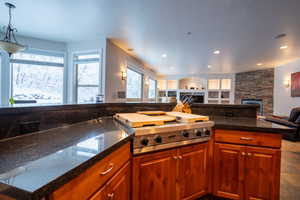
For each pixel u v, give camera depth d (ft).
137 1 7.39
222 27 9.81
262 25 9.39
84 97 14.01
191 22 9.31
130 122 4.27
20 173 1.76
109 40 12.87
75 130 3.95
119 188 3.33
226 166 5.26
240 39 11.65
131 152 3.86
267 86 22.09
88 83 13.88
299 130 13.00
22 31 11.53
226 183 5.26
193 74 27.63
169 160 4.51
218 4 7.40
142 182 4.04
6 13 8.89
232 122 5.65
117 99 14.40
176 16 8.67
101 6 7.95
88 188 2.34
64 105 4.39
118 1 7.44
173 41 12.49
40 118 3.69
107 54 12.71
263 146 4.90
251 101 23.56
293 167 8.49
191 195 5.01
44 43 13.25
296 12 7.93
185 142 4.72
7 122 3.03
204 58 17.33
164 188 4.43
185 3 7.41
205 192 5.37
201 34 10.98
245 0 7.02
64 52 13.89
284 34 10.66
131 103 6.73
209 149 5.43
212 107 7.41
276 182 4.81
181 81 29.71
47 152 2.42
